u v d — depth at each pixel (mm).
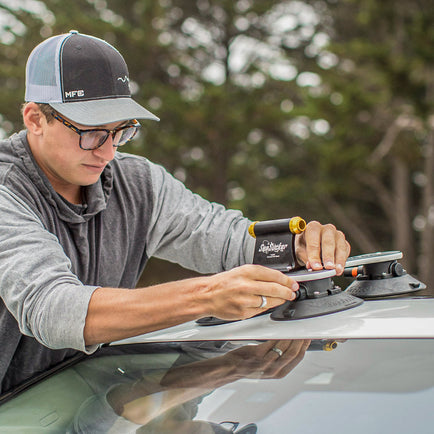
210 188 17656
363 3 13102
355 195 17000
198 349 1229
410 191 17984
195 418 1046
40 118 1372
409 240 16266
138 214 1607
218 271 1677
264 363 1112
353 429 941
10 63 15812
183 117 15773
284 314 1258
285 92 17391
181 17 17469
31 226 1267
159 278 15844
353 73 13312
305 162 18281
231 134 16297
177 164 17031
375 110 13008
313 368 1068
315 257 1347
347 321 1188
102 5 17422
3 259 1226
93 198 1472
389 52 11703
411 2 12617
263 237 1392
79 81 1334
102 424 1106
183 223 1659
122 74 1396
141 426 1073
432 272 13930
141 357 1260
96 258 1522
